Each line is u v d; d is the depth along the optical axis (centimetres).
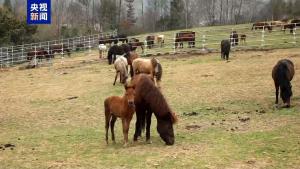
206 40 4309
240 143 1109
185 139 1198
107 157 1060
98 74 2830
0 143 1295
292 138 1117
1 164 1059
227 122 1382
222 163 954
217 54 3250
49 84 2636
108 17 8138
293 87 1866
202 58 3109
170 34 5797
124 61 2320
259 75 2267
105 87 2297
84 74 2900
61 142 1262
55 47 4431
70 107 1872
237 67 2567
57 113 1770
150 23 9994
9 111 1902
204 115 1521
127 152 1095
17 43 5534
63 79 2786
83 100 2005
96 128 1436
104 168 971
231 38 3641
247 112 1510
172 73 2578
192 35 3728
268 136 1156
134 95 1133
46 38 7206
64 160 1061
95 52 4412
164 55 3441
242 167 922
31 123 1611
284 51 3041
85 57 3984
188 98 1878
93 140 1262
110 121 1312
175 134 1266
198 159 992
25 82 2825
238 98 1788
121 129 1397
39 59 3972
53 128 1490
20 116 1766
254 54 3047
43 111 1839
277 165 923
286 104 1523
